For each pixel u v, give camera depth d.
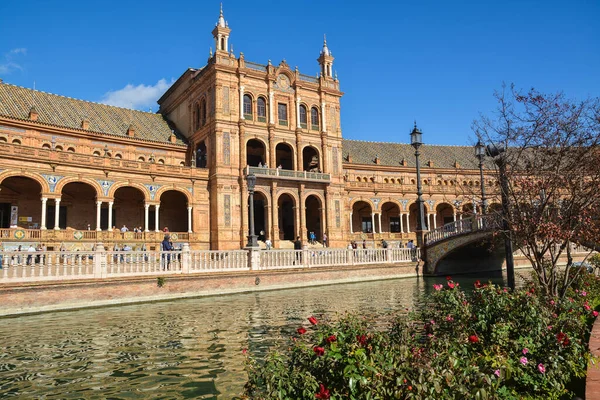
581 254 40.41
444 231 36.22
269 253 28.38
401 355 6.57
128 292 21.80
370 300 21.98
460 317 10.27
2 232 34.09
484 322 9.63
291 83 50.56
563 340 8.31
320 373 6.56
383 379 6.11
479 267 40.69
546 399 7.18
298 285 28.67
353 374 5.97
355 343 7.09
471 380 6.36
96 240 38.25
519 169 14.88
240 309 19.64
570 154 14.17
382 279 33.78
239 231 44.88
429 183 65.62
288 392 6.18
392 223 64.94
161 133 50.47
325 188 50.66
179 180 44.16
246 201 45.28
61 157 37.28
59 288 19.77
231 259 26.78
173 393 9.18
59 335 14.60
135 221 45.41
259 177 45.31
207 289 24.61
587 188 14.08
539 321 9.22
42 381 10.03
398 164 65.44
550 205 14.30
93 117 46.47
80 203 42.31
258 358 11.47
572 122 14.14
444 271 37.62
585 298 15.33
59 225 41.12
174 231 48.09
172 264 24.22
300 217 48.34
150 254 23.30
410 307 19.23
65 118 43.53
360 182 58.09
